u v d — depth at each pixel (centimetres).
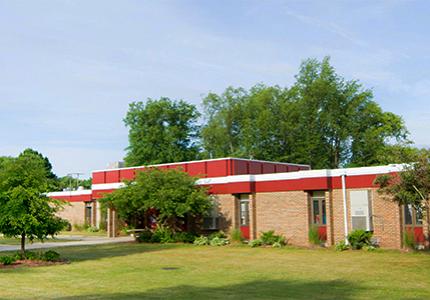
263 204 3278
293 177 3148
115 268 2105
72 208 5509
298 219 3111
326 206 2989
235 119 6975
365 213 2834
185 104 6912
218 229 3497
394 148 2378
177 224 3678
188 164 3806
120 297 1413
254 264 2208
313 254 2591
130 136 6688
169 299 1377
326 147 6291
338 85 6244
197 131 7069
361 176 2880
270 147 6391
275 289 1543
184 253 2739
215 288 1573
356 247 2756
